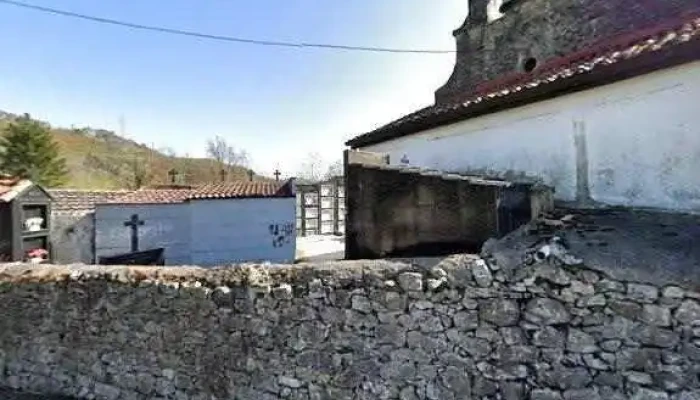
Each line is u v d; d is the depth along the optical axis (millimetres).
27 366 6113
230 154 52781
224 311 4832
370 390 4055
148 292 5316
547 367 3369
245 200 14047
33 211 10461
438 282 3809
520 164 5523
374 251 5516
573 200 4938
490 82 8250
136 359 5344
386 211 5402
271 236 14242
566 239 3689
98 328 5633
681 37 3912
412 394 3875
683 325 2939
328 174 41312
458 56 9094
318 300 4352
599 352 3199
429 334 3828
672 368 2961
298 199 20953
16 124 26375
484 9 8602
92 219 14125
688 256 3152
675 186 4090
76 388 5742
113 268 5773
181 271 5305
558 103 5078
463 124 6293
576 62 6004
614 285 3172
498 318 3566
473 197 4461
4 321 6336
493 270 3633
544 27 7484
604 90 4633
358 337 4137
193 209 13742
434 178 4867
